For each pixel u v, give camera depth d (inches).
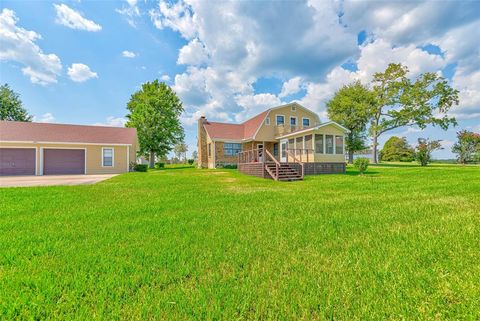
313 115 972.6
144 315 62.4
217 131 936.3
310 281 78.2
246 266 89.5
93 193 280.5
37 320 60.7
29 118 1392.7
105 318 61.1
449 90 991.6
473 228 132.0
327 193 274.7
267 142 927.7
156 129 1160.2
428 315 61.3
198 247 109.3
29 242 115.6
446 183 346.0
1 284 76.0
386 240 116.8
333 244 112.8
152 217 166.1
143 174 627.8
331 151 634.2
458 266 87.0
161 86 1295.5
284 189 316.5
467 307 63.8
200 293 71.5
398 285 75.1
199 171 722.2
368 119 1217.4
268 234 127.8
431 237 119.2
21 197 249.9
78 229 137.3
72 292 71.9
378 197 241.6
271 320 60.6
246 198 242.4
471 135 971.3
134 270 86.2
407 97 1043.3
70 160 761.6
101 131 861.2
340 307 65.1
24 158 716.7
